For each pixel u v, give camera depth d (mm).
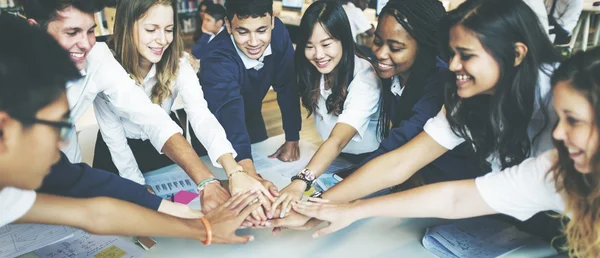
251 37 1722
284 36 2045
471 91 1205
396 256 1243
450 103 1307
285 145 1974
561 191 1041
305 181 1554
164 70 1683
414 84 1591
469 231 1335
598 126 860
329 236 1346
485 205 1193
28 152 785
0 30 746
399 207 1271
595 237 1009
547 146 1195
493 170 1387
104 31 4047
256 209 1386
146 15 1509
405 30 1468
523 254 1228
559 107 917
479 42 1108
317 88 1837
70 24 1295
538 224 1334
